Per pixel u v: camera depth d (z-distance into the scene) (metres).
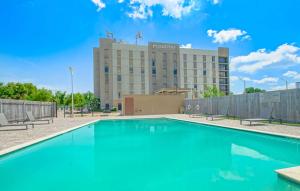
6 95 45.41
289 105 15.56
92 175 6.03
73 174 6.14
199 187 5.06
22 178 5.84
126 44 66.19
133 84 66.06
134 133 14.53
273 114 17.02
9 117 19.19
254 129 12.69
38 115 26.30
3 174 6.21
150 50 67.75
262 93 18.28
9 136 11.33
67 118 27.66
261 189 4.82
